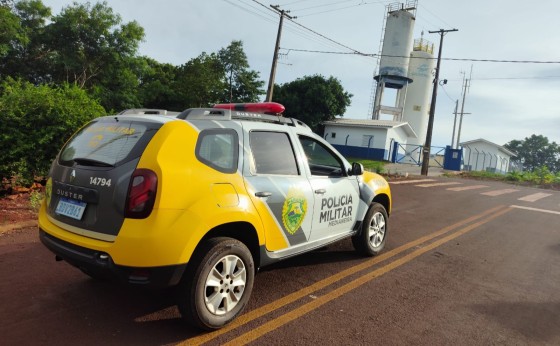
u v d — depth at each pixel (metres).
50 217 3.41
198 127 3.26
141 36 34.62
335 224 4.66
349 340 3.25
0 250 4.89
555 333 3.62
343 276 4.74
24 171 7.13
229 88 42.00
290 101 38.56
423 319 3.73
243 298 3.43
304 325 3.46
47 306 3.56
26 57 32.56
